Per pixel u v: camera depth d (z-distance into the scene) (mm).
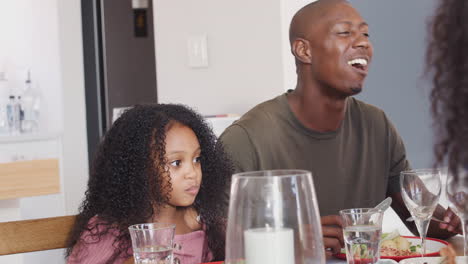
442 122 443
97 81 3564
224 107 2584
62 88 3459
